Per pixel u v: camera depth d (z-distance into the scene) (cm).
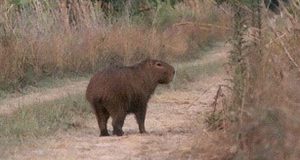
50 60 2420
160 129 1545
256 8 1282
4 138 1341
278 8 1350
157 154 1217
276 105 1065
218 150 1136
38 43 2409
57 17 2669
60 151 1245
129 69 1459
